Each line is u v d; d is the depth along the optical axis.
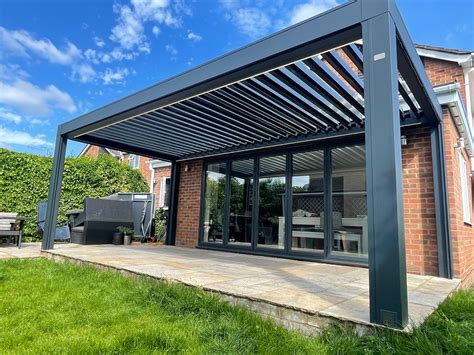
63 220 8.55
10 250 6.11
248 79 3.66
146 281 3.61
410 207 4.65
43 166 8.23
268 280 3.46
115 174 10.84
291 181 5.93
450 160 4.51
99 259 4.77
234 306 2.76
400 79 3.53
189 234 7.58
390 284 2.12
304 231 5.59
